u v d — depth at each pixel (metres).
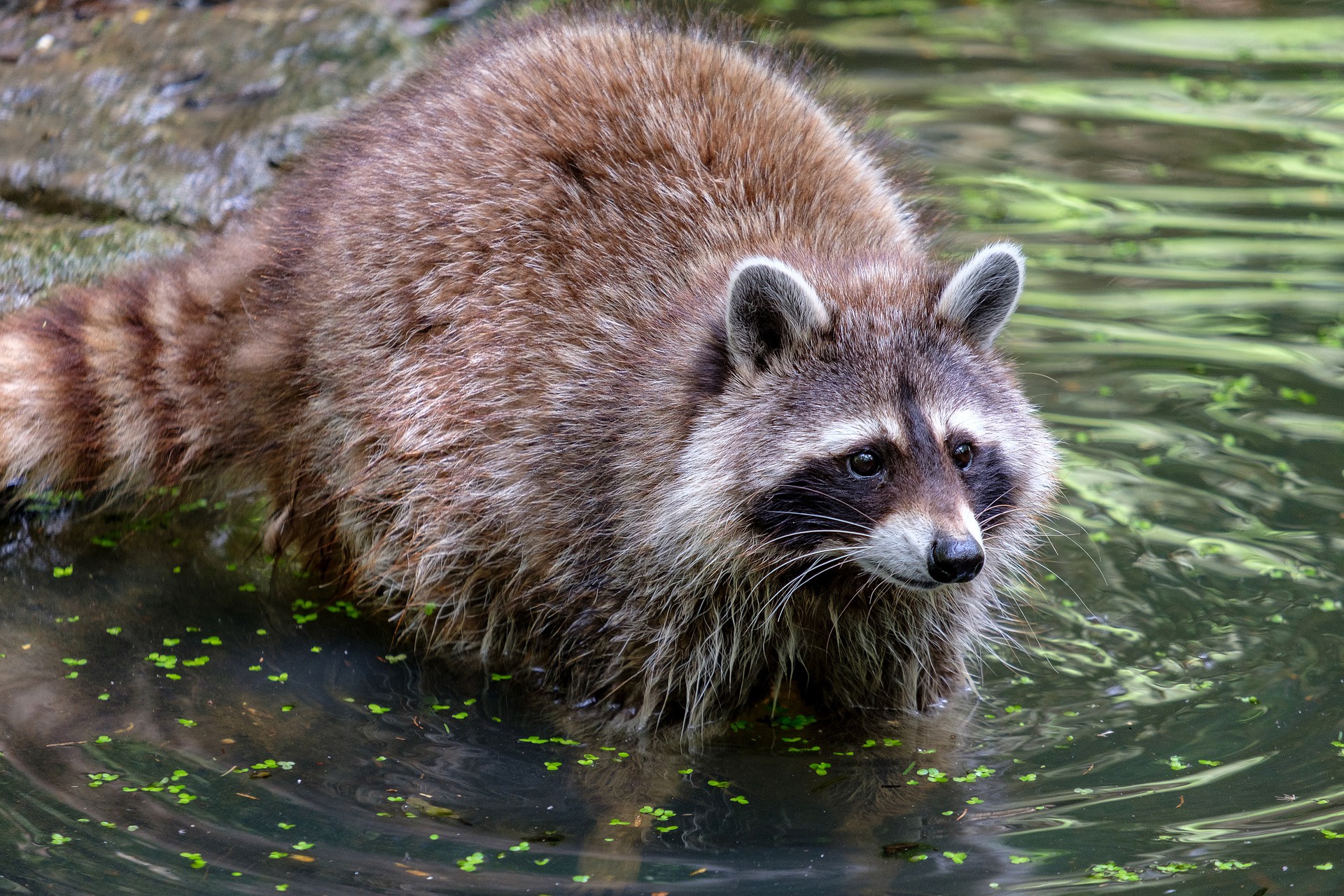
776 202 9.59
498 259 9.47
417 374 9.59
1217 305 13.87
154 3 16.88
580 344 9.12
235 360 10.38
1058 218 15.43
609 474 8.82
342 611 10.26
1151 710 8.88
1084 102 18.27
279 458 10.43
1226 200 15.88
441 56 11.42
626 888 7.09
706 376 8.64
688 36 11.35
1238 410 12.28
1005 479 8.83
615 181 9.45
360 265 9.84
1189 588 10.12
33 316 11.21
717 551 8.68
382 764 8.29
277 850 7.30
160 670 9.24
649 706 9.16
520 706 9.20
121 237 13.14
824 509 8.39
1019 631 9.83
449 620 9.79
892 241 9.99
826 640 9.39
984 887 7.10
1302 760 8.20
